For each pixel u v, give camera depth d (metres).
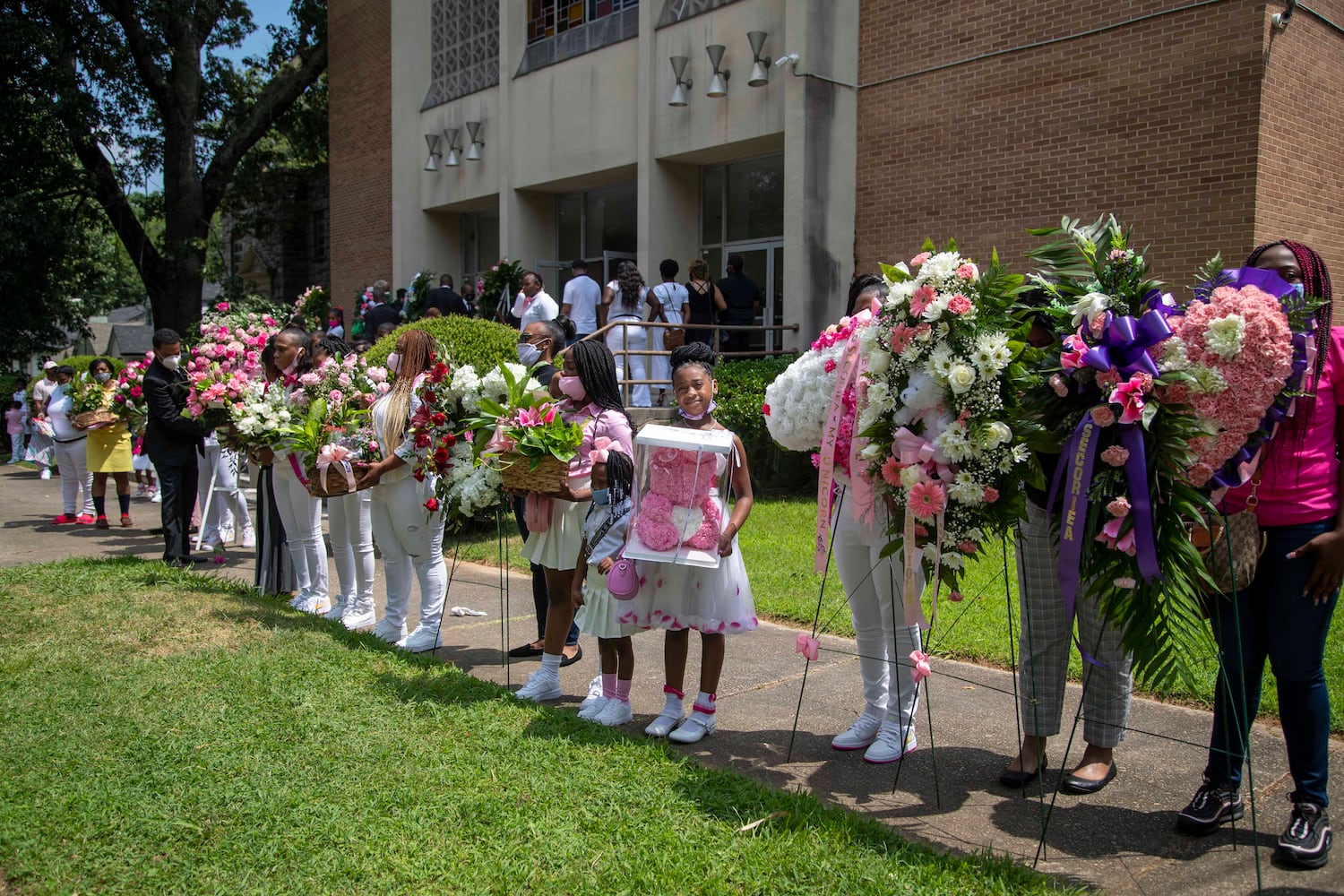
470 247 19.67
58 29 20.77
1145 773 3.89
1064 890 2.93
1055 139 10.17
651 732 4.35
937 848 3.27
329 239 22.72
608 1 15.18
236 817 3.44
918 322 3.35
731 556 4.30
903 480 3.29
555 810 3.47
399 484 5.62
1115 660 3.68
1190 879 3.06
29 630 5.83
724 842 3.24
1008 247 10.64
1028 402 3.29
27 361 24.86
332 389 6.31
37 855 3.20
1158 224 9.42
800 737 4.36
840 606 6.30
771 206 13.98
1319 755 3.15
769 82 12.45
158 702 4.56
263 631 5.79
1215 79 8.98
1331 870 3.10
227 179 22.80
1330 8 9.34
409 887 3.01
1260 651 3.33
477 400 4.97
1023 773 3.77
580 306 12.58
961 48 10.94
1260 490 3.19
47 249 21.86
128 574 7.48
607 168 14.97
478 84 17.48
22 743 4.09
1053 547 3.70
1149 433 3.05
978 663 5.27
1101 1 9.71
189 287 22.53
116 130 22.20
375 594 7.43
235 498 9.23
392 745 4.06
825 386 3.90
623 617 4.30
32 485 15.94
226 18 23.27
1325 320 3.17
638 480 4.25
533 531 4.65
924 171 11.39
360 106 20.23
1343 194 9.71
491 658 5.68
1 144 20.98
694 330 11.79
